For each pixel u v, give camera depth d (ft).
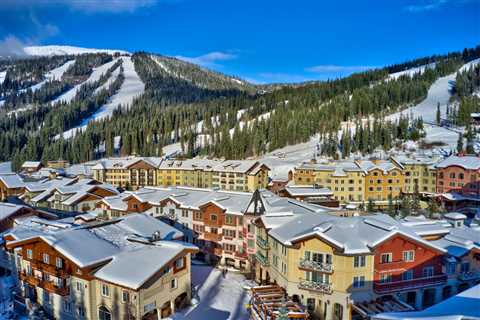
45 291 133.59
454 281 130.82
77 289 120.98
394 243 123.13
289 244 126.21
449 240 139.54
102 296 118.01
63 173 434.71
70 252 119.03
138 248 129.70
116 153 652.48
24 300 137.08
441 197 305.73
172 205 198.90
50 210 260.21
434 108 647.15
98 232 141.59
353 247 118.62
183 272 132.26
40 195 292.40
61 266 122.83
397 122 569.64
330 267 120.57
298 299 128.06
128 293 112.37
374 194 343.87
